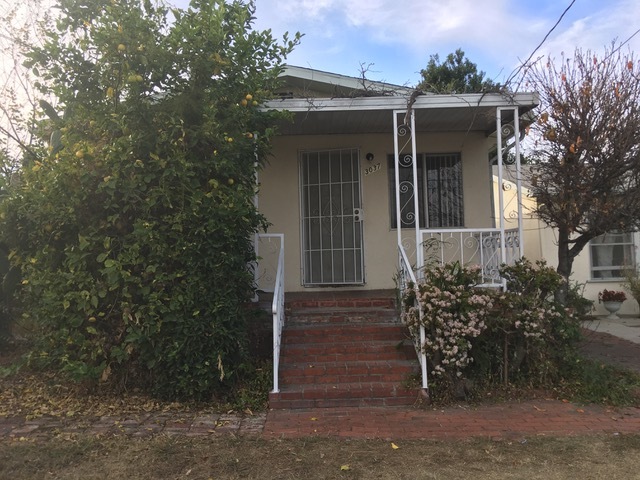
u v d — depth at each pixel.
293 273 8.30
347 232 8.38
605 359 7.36
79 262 5.33
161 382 5.36
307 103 6.87
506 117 7.54
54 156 5.61
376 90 7.46
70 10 5.33
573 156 6.26
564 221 6.48
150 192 5.24
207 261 5.24
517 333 5.84
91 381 5.60
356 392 5.43
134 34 5.16
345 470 3.84
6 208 5.69
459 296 5.56
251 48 5.82
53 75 5.42
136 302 5.40
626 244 12.09
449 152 8.48
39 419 4.99
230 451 4.18
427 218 8.40
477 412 5.22
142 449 4.20
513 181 8.02
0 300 6.98
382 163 8.38
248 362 5.73
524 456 4.08
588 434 4.56
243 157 5.86
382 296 7.50
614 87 6.16
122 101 5.50
